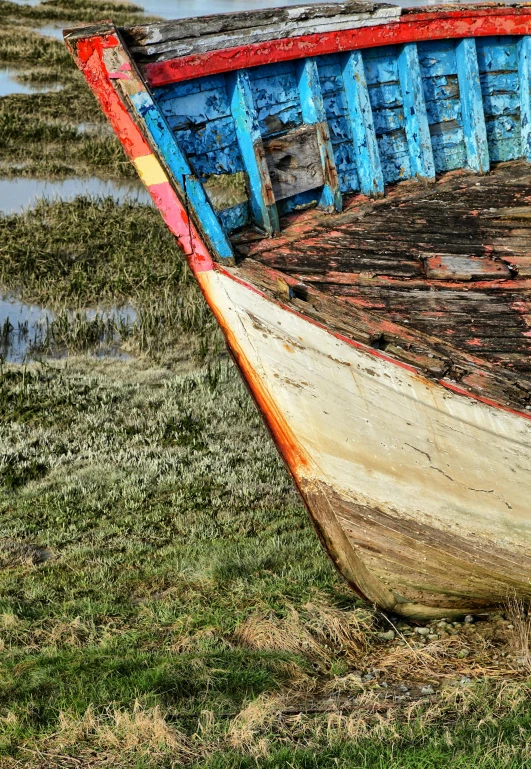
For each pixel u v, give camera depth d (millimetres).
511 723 4246
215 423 9234
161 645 5477
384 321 4855
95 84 4527
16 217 14969
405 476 5109
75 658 5227
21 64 27984
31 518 7391
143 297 12484
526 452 4809
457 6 6520
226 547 6859
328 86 5945
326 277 5133
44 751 4324
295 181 5605
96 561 6711
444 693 4723
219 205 15508
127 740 4336
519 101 7293
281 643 5434
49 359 10789
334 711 4598
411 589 5586
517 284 5348
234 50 5012
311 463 5266
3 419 9094
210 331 11625
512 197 6422
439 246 5621
